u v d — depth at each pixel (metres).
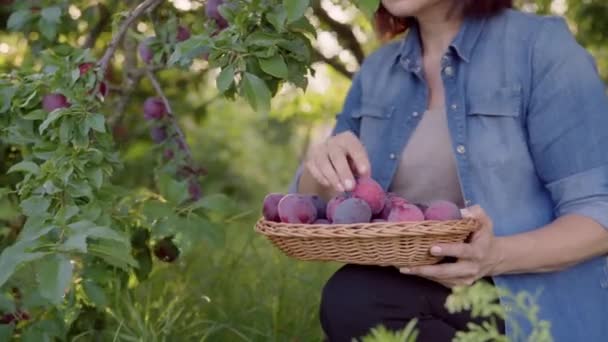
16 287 2.37
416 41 2.28
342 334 2.03
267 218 1.99
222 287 3.22
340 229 1.79
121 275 2.50
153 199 2.48
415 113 2.22
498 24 2.17
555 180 2.08
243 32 2.04
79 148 2.13
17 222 2.59
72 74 2.15
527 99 2.10
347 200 1.87
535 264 1.96
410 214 1.86
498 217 2.07
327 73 5.08
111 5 2.83
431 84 2.24
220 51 2.03
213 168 6.04
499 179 2.08
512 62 2.12
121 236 1.98
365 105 2.34
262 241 3.77
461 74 2.15
